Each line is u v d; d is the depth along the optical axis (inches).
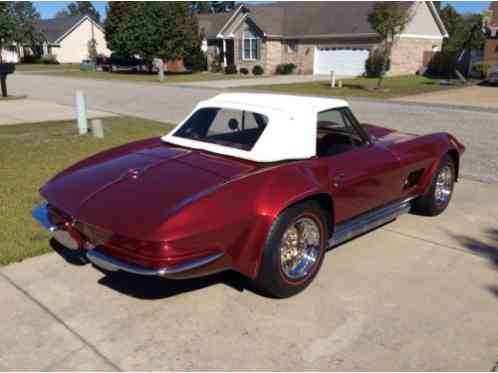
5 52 2456.9
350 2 1379.2
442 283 145.9
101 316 125.8
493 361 109.3
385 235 184.2
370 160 161.9
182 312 128.0
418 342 116.3
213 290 139.4
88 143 338.3
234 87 922.1
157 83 1056.8
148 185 127.6
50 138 356.2
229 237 119.9
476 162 310.5
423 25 1316.4
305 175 135.9
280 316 126.6
